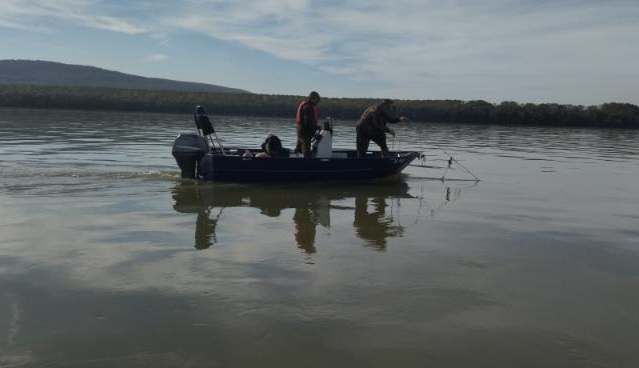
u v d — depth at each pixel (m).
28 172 11.66
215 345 4.03
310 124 12.09
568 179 14.33
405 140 29.77
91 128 29.20
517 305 4.95
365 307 4.79
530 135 40.25
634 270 6.07
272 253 6.27
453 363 3.89
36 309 4.53
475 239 7.24
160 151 17.80
